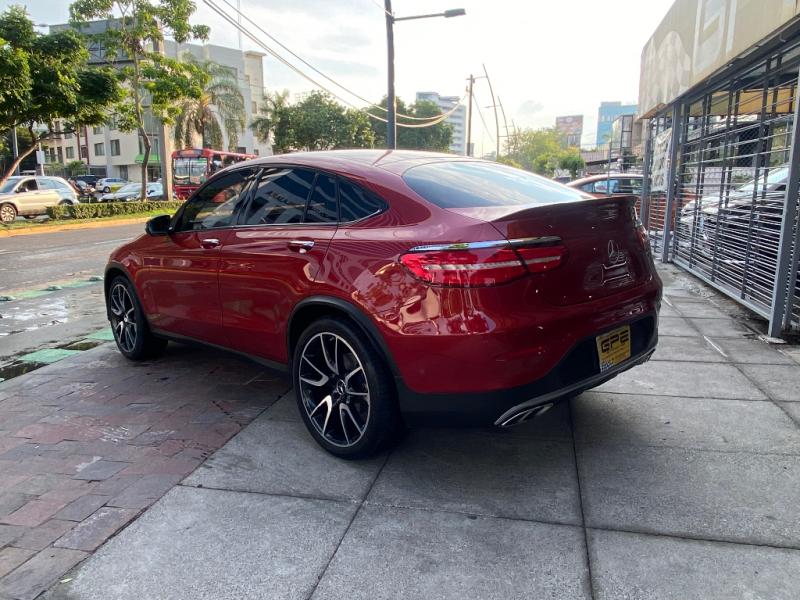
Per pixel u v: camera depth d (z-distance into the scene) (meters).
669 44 9.41
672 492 2.88
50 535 2.69
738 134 7.34
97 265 11.75
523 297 2.70
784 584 2.24
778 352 5.00
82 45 20.30
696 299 7.18
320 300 3.20
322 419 3.43
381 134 62.28
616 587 2.26
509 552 2.48
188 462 3.34
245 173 4.07
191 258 4.20
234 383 4.62
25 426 3.89
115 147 62.06
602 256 3.04
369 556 2.49
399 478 3.11
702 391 4.14
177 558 2.51
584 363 2.94
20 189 22.58
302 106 48.12
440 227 2.86
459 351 2.71
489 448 3.40
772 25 5.11
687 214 9.48
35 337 6.25
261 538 2.63
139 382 4.68
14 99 18.17
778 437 3.41
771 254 6.10
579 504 2.81
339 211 3.35
